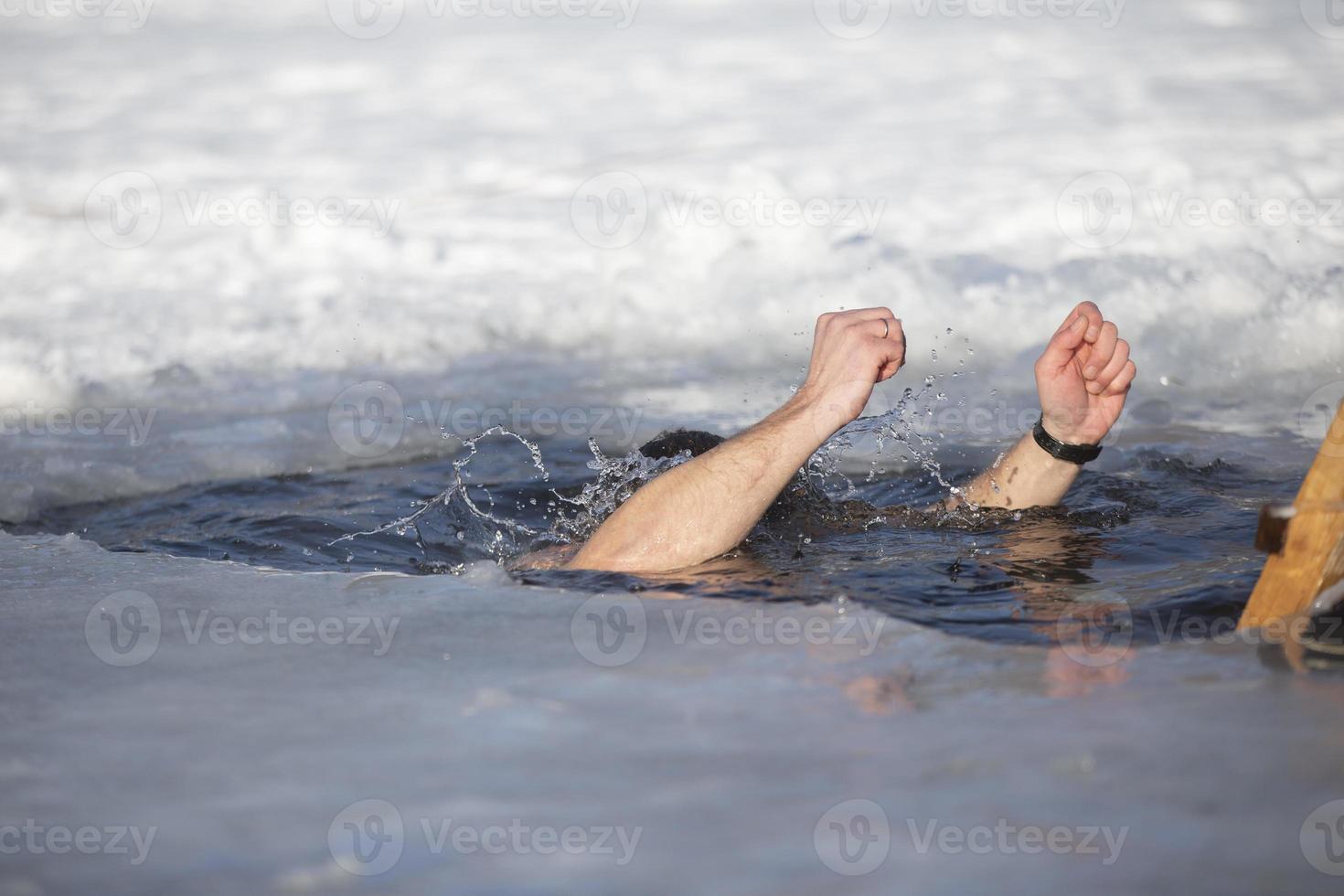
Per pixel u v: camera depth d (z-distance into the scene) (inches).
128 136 1385.3
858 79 1509.6
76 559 410.3
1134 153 1149.1
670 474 401.1
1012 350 761.6
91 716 260.4
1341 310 757.3
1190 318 770.2
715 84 1515.7
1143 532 417.1
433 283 949.8
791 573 373.7
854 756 230.2
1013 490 447.5
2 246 1045.8
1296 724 237.0
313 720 255.6
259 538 473.7
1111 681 269.3
